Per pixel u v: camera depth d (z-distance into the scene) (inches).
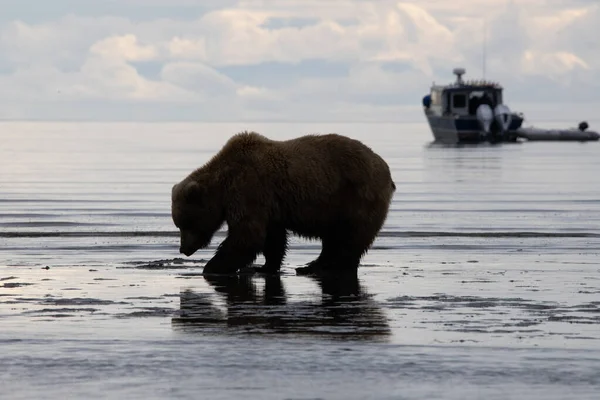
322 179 1229.7
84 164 4468.5
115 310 953.5
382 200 1251.2
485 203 2418.8
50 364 746.8
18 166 4239.7
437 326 879.1
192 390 683.4
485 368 737.0
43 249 1443.2
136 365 745.0
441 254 1412.4
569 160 4938.5
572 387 690.8
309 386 692.7
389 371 729.0
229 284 1136.2
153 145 7637.8
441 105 7800.2
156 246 1486.2
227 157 1253.7
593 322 895.7
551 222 1930.4
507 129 7367.1
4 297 1016.9
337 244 1251.2
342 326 881.5
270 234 1256.8
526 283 1127.0
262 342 817.5
